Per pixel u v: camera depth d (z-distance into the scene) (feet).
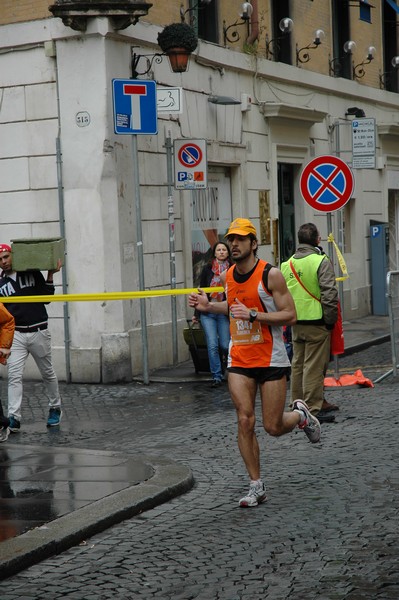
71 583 28.25
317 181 69.51
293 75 99.30
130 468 41.63
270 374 36.35
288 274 52.29
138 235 68.59
